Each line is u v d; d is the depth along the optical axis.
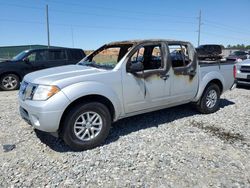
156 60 5.12
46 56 10.27
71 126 3.79
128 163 3.55
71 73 4.05
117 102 4.19
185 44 5.19
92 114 3.98
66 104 3.65
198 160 3.64
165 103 4.94
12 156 3.74
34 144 4.16
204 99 5.72
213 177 3.22
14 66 9.72
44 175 3.24
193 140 4.36
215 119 5.54
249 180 3.16
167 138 4.44
